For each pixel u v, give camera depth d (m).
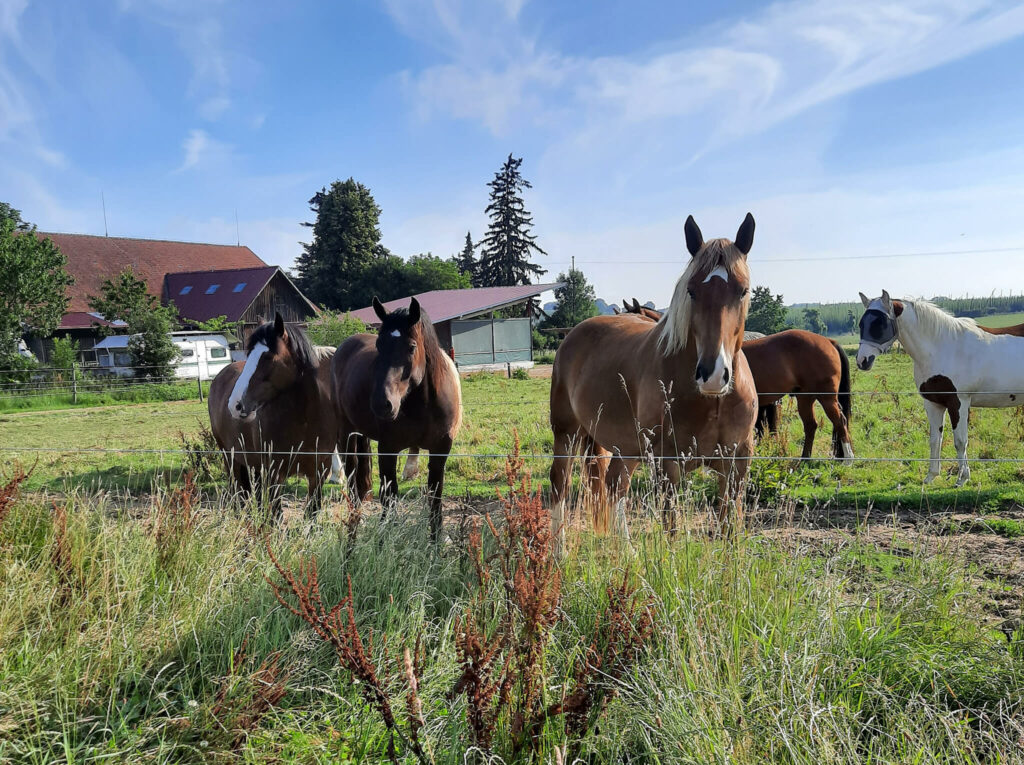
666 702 2.20
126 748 2.18
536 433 10.11
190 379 26.67
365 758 2.17
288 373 4.92
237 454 5.48
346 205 54.22
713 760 2.01
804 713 2.14
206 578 3.24
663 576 2.87
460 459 8.36
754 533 3.63
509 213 61.47
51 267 26.44
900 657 2.56
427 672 2.56
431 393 5.02
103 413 17.81
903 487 6.15
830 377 7.55
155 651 2.74
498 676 2.33
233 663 2.69
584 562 3.22
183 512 3.72
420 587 3.26
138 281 31.78
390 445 5.28
